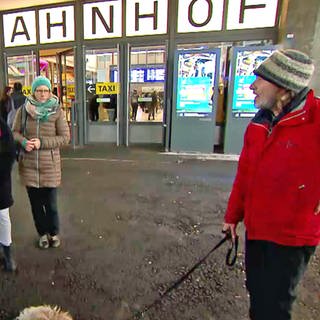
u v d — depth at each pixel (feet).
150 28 24.50
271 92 4.45
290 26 20.58
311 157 4.21
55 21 26.84
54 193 9.41
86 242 10.07
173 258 9.20
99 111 27.12
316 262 9.11
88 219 11.92
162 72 24.99
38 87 8.71
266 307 4.78
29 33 28.07
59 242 9.91
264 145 4.61
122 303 7.21
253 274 4.96
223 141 24.35
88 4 25.49
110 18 25.21
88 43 26.14
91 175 18.08
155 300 7.34
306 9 19.94
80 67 26.68
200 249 9.75
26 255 9.22
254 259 4.95
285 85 4.27
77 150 25.07
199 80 22.67
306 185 4.28
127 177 17.72
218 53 21.94
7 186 7.90
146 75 25.45
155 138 26.48
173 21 23.86
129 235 10.62
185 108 23.35
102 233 10.75
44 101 8.81
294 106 4.33
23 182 9.12
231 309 7.07
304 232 4.44
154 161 21.50
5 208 7.98
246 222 4.99
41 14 27.17
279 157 4.41
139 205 13.43
